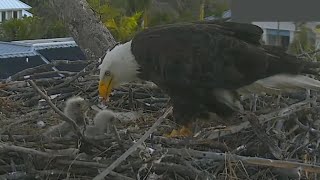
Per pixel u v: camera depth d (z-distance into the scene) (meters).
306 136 2.42
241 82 2.40
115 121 2.52
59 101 3.09
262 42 2.54
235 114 2.55
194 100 2.48
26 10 13.96
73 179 2.13
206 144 2.27
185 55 2.41
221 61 2.38
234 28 2.46
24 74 3.32
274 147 2.28
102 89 2.67
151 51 2.48
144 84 3.14
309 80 2.41
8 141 2.27
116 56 2.63
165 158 2.15
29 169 2.13
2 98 3.03
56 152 2.16
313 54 3.08
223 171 2.16
